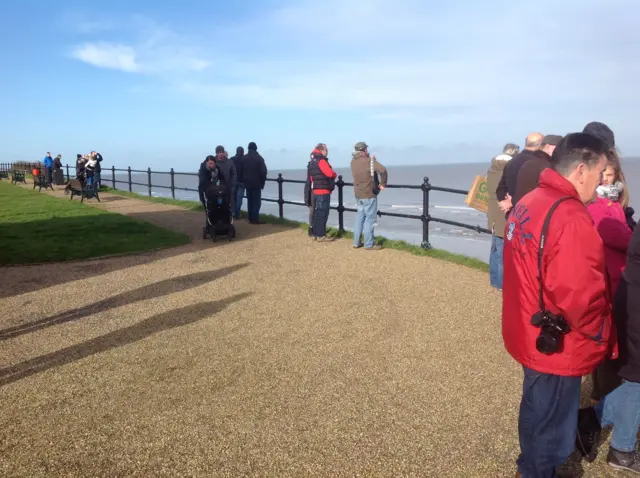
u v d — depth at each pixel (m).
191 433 3.49
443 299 6.38
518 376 4.29
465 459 3.19
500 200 6.03
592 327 2.39
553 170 2.59
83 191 17.59
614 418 3.07
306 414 3.72
